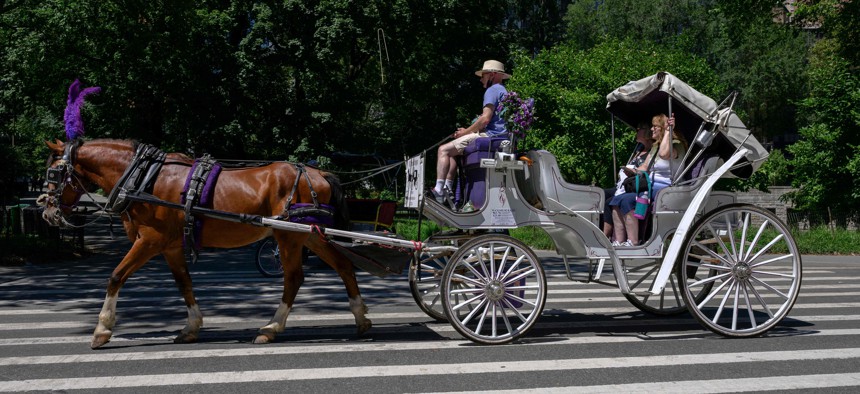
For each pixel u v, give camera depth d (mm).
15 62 21812
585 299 9570
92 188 6996
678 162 7379
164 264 14469
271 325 6723
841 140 25188
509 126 6746
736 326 7438
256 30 23484
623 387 5059
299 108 24844
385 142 27703
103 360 5914
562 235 6930
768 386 5094
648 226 7145
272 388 5047
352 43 25234
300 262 6895
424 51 30094
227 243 6812
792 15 27766
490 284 6453
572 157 26172
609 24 43969
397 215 13039
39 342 6738
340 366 5680
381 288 10805
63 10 20922
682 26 44844
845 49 28531
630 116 8055
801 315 8156
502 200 6762
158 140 24188
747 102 45906
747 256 6883
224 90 23156
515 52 29219
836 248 18469
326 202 6965
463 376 5363
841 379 5273
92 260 15969
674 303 9164
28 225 18641
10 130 26297
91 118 23438
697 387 5066
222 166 6910
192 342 6695
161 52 21609
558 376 5359
